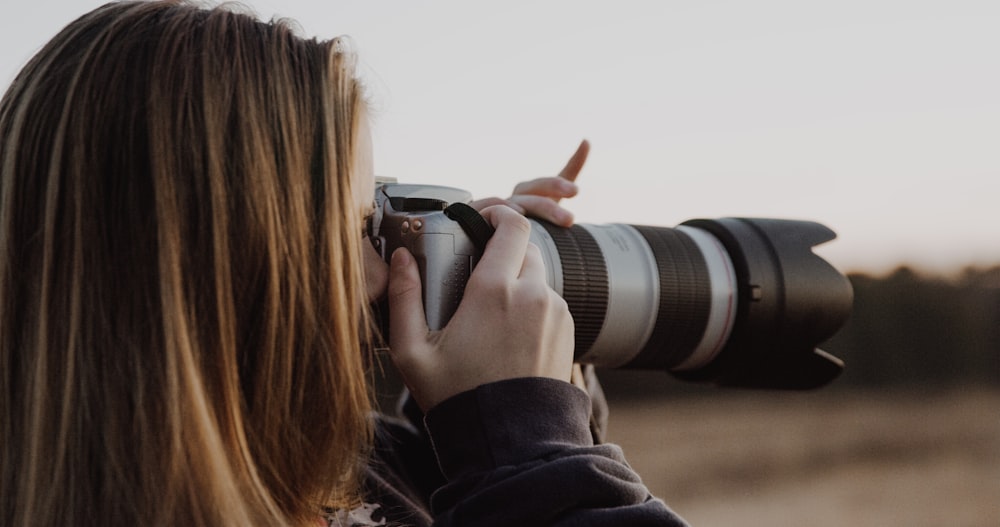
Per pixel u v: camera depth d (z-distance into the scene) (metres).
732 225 1.68
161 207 0.83
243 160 0.87
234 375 0.86
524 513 0.90
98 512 0.82
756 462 11.68
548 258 1.46
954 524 8.12
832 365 1.69
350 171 0.95
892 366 22.66
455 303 1.09
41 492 0.82
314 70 0.94
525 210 1.55
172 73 0.86
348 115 0.96
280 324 0.88
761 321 1.61
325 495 0.94
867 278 22.78
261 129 0.88
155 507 0.81
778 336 1.63
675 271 1.57
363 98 1.00
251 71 0.89
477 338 1.02
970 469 11.09
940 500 9.20
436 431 1.01
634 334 1.54
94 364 0.83
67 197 0.84
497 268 1.05
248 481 0.85
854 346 22.69
